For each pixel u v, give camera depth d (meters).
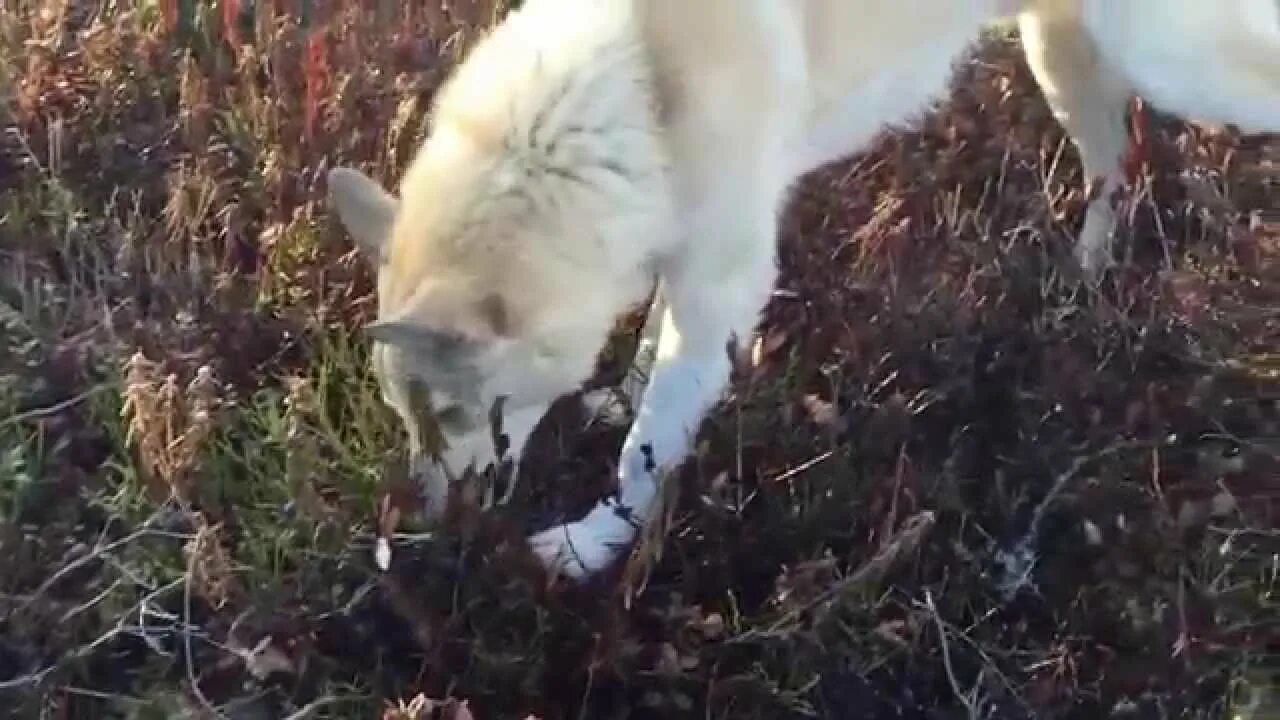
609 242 1.56
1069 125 2.02
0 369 1.82
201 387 1.67
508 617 1.56
